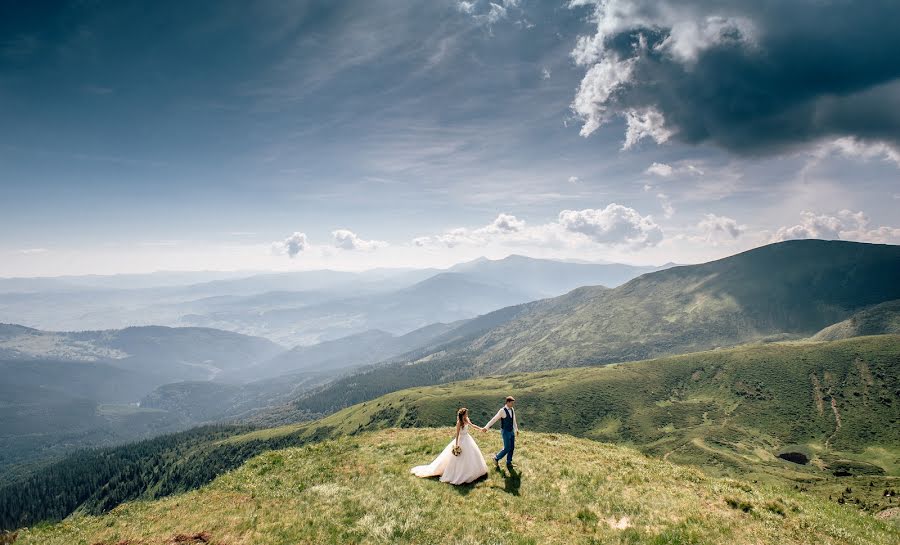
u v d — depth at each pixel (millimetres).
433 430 31391
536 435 30578
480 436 28641
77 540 15695
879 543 14844
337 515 16891
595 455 24203
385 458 24141
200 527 16125
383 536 14992
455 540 14695
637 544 14250
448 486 19391
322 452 26219
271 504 18453
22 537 16797
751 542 14094
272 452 27141
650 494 18203
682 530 14852
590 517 16328
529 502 17594
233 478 23156
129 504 21312
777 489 21281
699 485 19859
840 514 17891
